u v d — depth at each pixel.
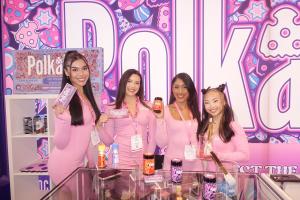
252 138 3.18
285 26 3.07
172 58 3.19
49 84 3.21
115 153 2.63
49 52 3.21
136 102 3.01
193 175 2.14
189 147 2.69
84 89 2.95
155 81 3.22
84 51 3.21
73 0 3.23
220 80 3.17
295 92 3.11
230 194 1.75
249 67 3.13
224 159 2.55
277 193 1.84
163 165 2.95
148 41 3.21
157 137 2.86
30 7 3.26
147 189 1.88
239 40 3.12
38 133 3.12
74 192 1.83
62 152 2.70
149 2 3.17
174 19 3.17
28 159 3.23
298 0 3.04
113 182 2.02
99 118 2.81
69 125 2.63
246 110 3.16
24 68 3.22
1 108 3.27
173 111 2.96
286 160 3.16
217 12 3.13
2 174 3.29
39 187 3.30
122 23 3.21
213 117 2.86
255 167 3.19
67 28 3.25
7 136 3.10
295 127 3.13
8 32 3.29
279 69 3.11
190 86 3.01
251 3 3.09
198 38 3.16
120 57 3.24
